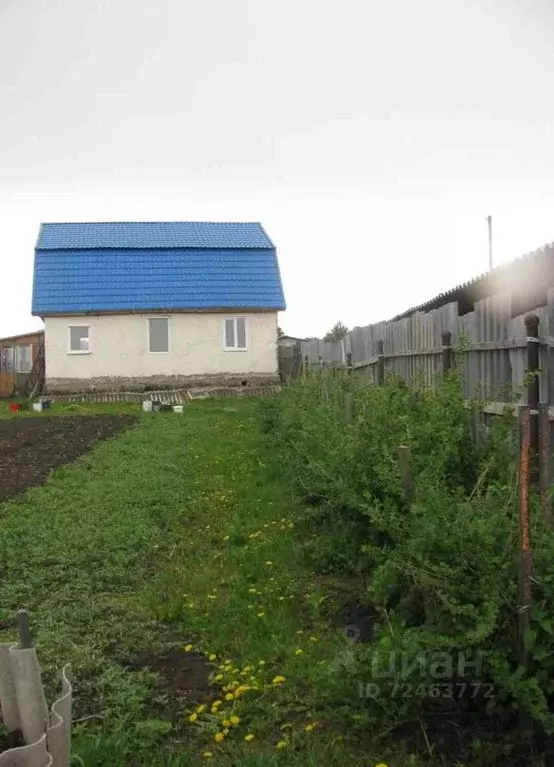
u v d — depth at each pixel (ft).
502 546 12.58
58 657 15.74
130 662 15.87
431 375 27.25
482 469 18.13
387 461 18.60
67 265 95.04
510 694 11.84
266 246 101.24
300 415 34.40
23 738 10.14
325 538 21.76
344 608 18.17
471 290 31.63
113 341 91.71
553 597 11.68
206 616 18.01
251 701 13.97
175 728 13.29
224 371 93.71
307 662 15.25
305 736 12.83
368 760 12.06
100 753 12.13
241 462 39.19
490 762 11.68
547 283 24.38
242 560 22.13
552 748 11.77
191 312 92.58
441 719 12.63
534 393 17.95
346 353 46.88
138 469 37.93
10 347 115.44
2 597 19.56
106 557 22.98
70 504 29.78
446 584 12.48
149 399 89.10
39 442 51.85
